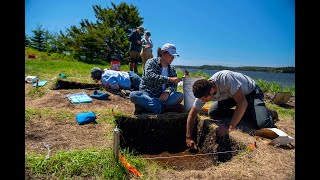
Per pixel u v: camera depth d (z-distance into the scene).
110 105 6.02
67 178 2.89
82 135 4.12
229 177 3.04
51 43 30.73
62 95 6.42
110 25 34.94
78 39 30.23
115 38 32.25
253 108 4.46
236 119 3.98
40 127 4.32
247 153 3.64
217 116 5.04
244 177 3.05
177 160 4.51
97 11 35.59
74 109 5.56
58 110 5.15
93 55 31.39
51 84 7.55
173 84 5.21
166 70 5.24
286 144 3.88
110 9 35.59
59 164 3.03
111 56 33.03
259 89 4.60
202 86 3.75
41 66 13.30
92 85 7.54
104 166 3.05
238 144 4.00
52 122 4.56
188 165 4.30
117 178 2.94
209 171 3.19
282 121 5.25
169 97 5.17
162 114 5.14
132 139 4.95
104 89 7.23
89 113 4.74
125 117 4.91
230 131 4.07
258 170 3.20
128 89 7.17
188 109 5.30
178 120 5.13
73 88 7.53
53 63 16.08
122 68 17.08
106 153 3.28
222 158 4.16
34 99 6.32
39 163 2.99
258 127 4.46
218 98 4.38
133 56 9.99
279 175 3.09
